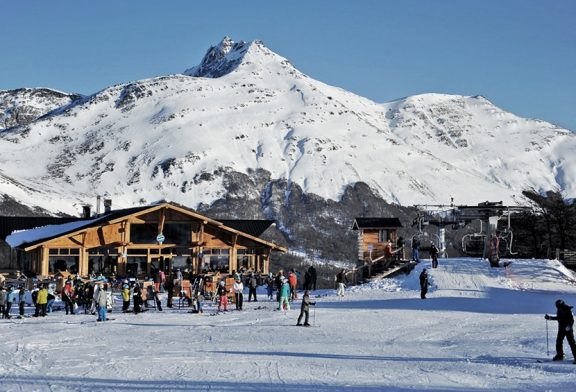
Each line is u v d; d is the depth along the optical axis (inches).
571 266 2148.1
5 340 967.0
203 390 642.2
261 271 2234.3
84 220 2389.3
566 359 796.6
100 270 2023.9
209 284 1614.2
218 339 974.4
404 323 1130.0
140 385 664.4
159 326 1125.1
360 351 864.9
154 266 2102.6
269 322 1160.8
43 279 1798.7
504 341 940.6
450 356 826.8
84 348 895.1
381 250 2169.0
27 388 652.1
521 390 644.7
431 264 1995.6
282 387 655.8
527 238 2893.7
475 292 1584.6
